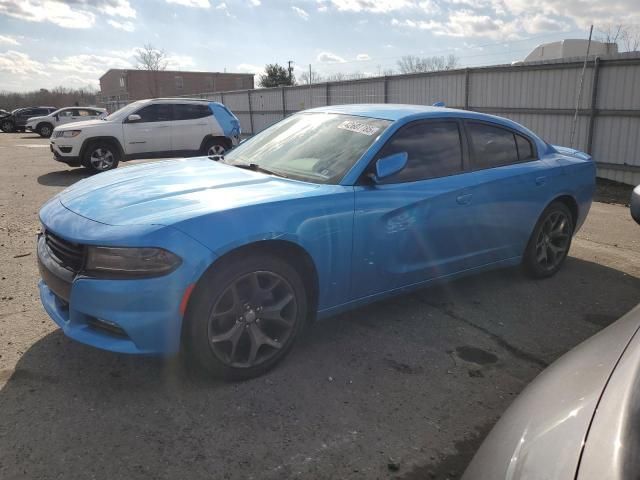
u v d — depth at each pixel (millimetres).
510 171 4371
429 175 3816
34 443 2486
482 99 14523
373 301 3635
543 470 1362
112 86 72812
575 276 5195
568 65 12305
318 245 3154
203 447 2510
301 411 2826
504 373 3330
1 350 3330
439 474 2424
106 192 3229
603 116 11828
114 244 2646
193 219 2750
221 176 3537
